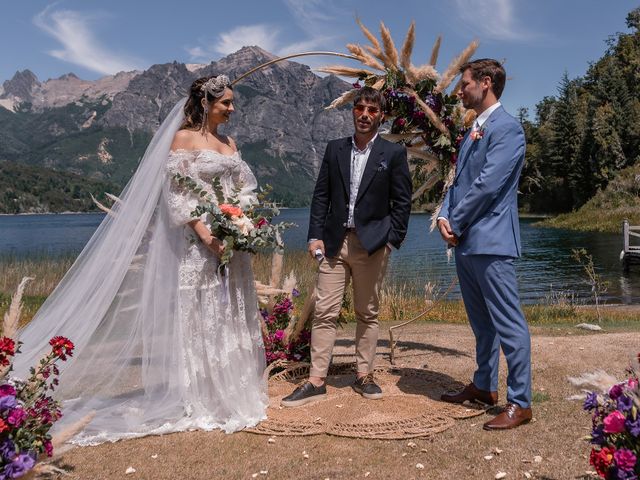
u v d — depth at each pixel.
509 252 3.47
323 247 4.13
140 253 3.89
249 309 4.07
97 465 3.05
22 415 2.45
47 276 13.67
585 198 64.81
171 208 3.75
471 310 3.83
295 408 3.91
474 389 3.90
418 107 4.82
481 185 3.47
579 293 15.17
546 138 75.25
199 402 3.72
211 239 3.78
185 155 3.83
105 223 3.92
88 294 3.83
